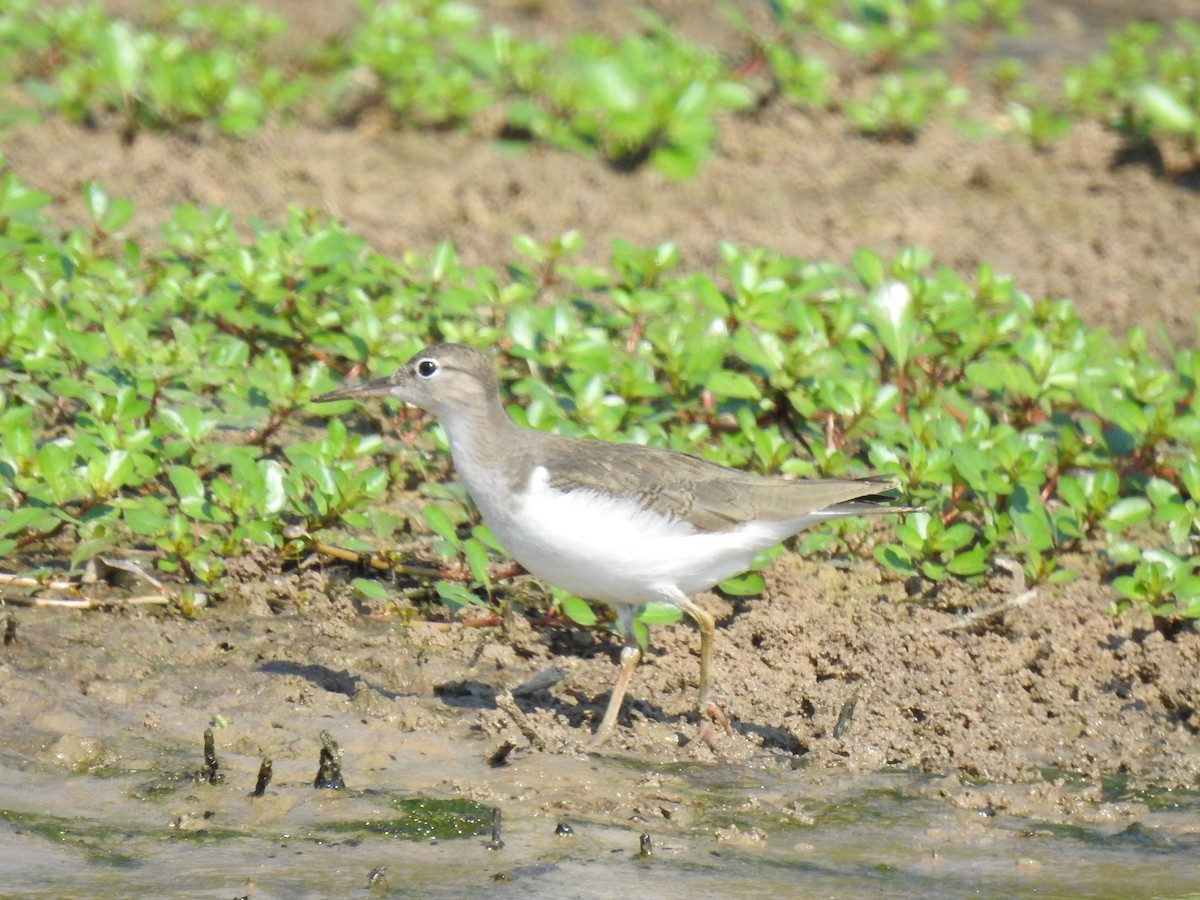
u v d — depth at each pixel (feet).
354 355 48.19
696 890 29.40
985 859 31.32
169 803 31.37
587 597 36.24
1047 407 48.14
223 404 47.75
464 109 74.13
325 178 67.77
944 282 52.95
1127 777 35.40
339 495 40.96
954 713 37.01
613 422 45.21
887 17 85.40
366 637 39.17
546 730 34.76
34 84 71.77
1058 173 75.36
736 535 35.37
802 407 46.65
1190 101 76.54
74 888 28.25
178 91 70.03
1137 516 43.09
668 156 72.02
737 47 87.61
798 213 69.00
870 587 42.70
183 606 39.22
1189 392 50.03
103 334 48.34
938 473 43.27
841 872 30.50
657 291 54.39
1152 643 39.86
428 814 31.50
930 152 76.64
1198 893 30.04
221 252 52.70
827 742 35.60
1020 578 42.22
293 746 33.81
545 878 29.45
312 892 28.53
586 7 92.99
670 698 37.58
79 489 39.86
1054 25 96.07
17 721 33.73
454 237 63.57
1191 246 68.18
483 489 35.50
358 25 87.10
